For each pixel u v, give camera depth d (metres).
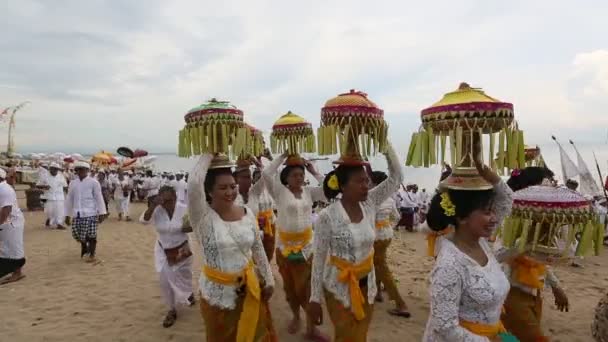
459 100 2.11
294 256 4.18
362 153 2.63
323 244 2.98
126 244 9.34
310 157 4.59
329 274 3.01
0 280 6.48
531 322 3.00
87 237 7.66
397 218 5.20
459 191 2.09
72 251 8.52
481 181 2.15
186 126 2.90
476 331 2.01
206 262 2.89
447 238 2.21
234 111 2.80
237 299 2.87
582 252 2.45
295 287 4.22
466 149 2.15
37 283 6.30
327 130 2.60
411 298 5.43
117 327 4.61
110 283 6.26
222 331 2.88
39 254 8.24
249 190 5.11
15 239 6.37
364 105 2.60
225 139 2.76
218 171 2.92
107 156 24.55
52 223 11.52
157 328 4.55
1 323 4.77
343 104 2.59
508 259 2.81
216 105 2.78
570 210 2.42
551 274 3.30
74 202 7.63
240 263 2.87
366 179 2.95
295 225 4.19
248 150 2.87
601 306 2.70
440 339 2.03
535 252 2.64
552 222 2.46
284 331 4.38
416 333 4.33
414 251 8.66
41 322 4.79
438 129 2.17
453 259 2.00
